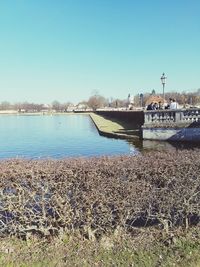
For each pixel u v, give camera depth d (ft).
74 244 11.07
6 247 10.93
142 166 11.15
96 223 11.38
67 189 11.01
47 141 65.62
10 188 10.89
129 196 11.10
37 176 10.87
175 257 10.39
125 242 11.18
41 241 11.14
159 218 11.59
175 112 56.70
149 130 57.98
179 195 11.44
